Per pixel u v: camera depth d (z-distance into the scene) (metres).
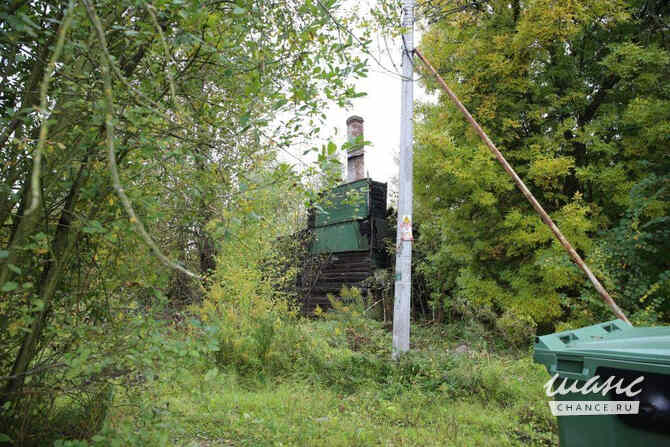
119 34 2.55
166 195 2.99
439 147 9.12
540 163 7.99
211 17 2.32
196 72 2.78
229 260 7.21
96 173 2.57
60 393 2.71
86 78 2.27
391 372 6.07
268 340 6.61
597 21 8.49
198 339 2.66
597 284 4.41
